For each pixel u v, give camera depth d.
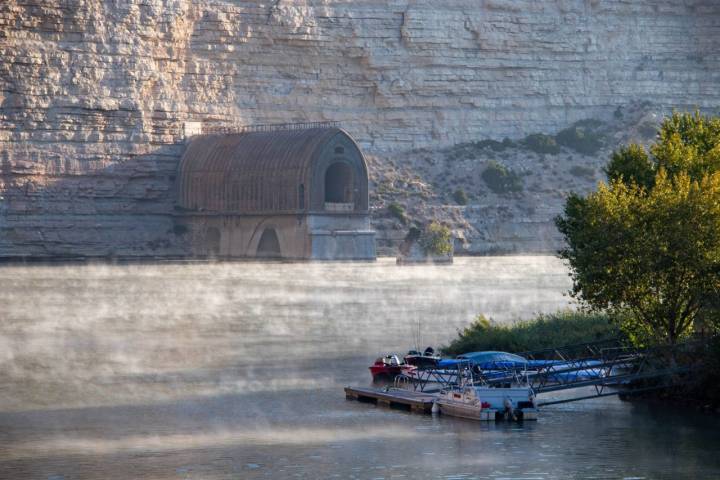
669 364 152.25
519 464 123.50
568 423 142.38
